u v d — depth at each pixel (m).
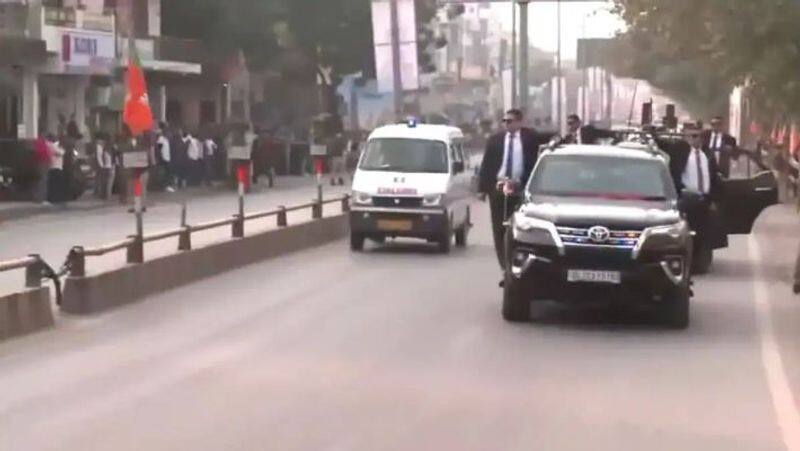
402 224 33.28
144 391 14.70
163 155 59.78
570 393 14.95
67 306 21.05
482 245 36.78
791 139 62.31
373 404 14.09
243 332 19.44
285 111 94.00
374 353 17.59
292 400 14.25
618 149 22.53
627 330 20.17
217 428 12.78
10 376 15.62
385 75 50.44
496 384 15.44
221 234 31.62
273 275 27.81
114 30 65.25
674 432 12.97
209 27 82.81
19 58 57.41
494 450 12.04
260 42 84.88
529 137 26.75
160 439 12.30
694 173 27.77
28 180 49.41
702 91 89.31
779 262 31.98
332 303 23.03
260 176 74.81
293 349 17.86
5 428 12.75
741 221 29.56
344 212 40.81
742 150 31.78
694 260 28.36
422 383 15.41
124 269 22.62
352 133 90.94
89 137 62.81
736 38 39.03
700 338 19.42
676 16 41.03
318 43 86.75
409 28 50.25
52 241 34.81
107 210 47.62
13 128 59.94
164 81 78.62
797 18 37.94
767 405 14.41
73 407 13.78
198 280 26.55
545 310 22.38
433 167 34.28
